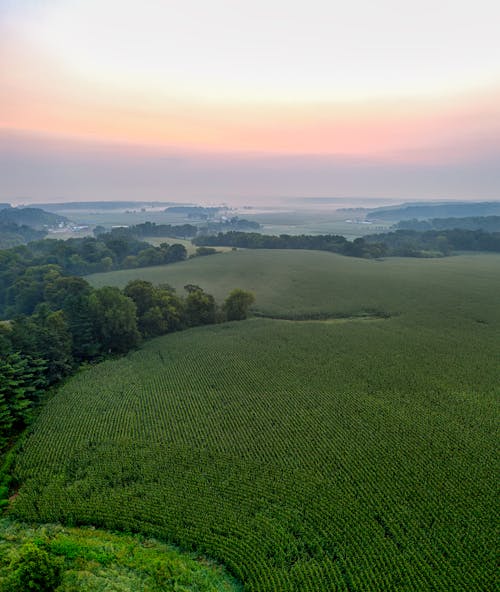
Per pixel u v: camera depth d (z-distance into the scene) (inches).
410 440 1803.6
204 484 1534.2
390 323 3595.0
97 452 1736.0
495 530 1302.9
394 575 1155.3
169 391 2332.7
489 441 1790.1
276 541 1266.0
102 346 3058.6
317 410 2080.5
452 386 2333.9
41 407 2160.4
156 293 3725.4
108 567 1163.3
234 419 2007.9
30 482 1542.8
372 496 1461.6
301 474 1587.1
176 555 1232.2
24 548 1144.8
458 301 4170.8
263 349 2992.1
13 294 4542.3
